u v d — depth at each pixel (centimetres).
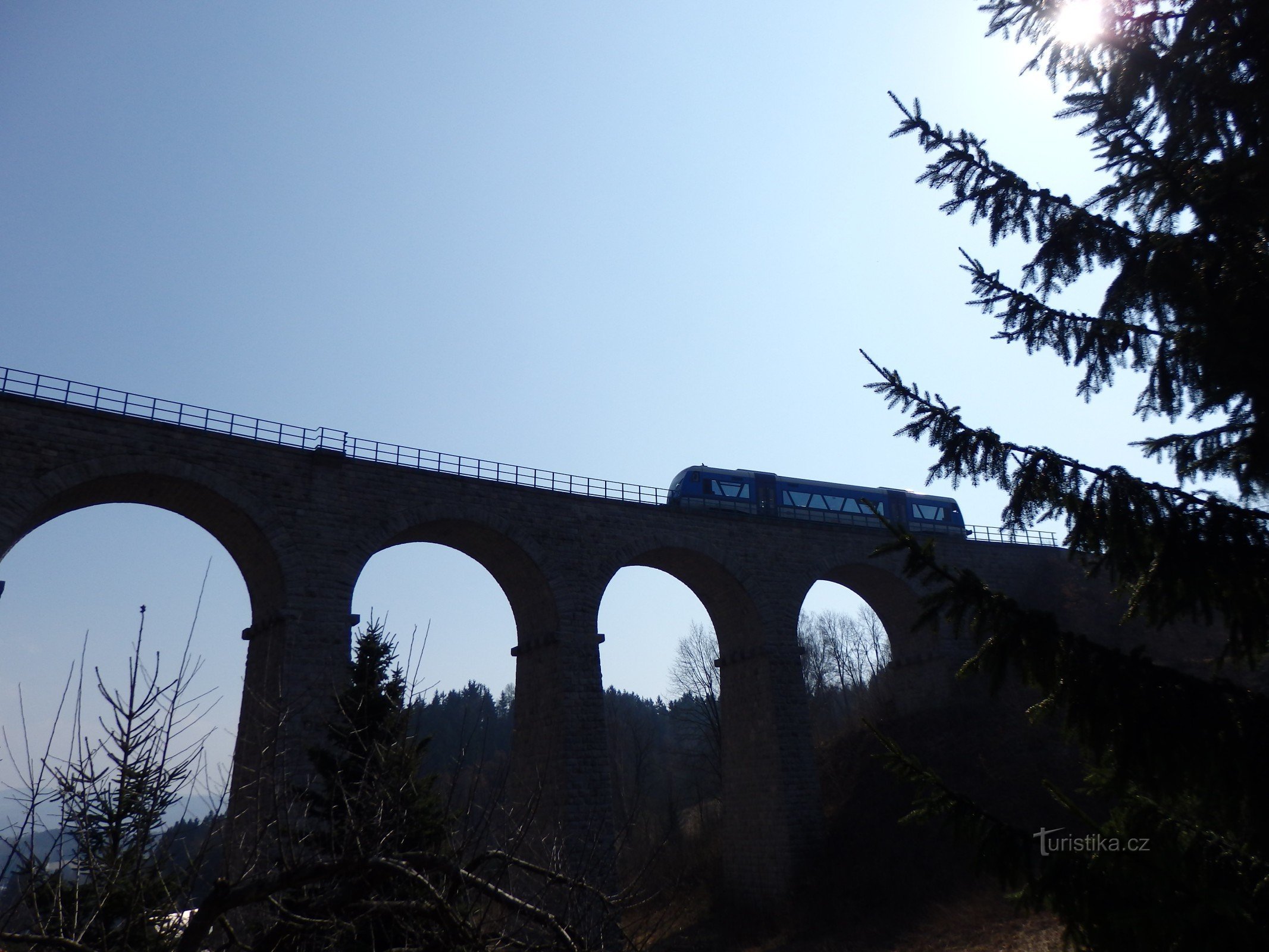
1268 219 607
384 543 2798
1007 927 2458
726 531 3569
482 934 601
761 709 3481
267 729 800
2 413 2253
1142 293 673
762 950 2923
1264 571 625
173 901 599
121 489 2480
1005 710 3803
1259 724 599
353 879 628
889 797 3519
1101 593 4038
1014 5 665
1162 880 622
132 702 646
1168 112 636
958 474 730
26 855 558
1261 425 642
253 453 2631
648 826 3844
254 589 2775
